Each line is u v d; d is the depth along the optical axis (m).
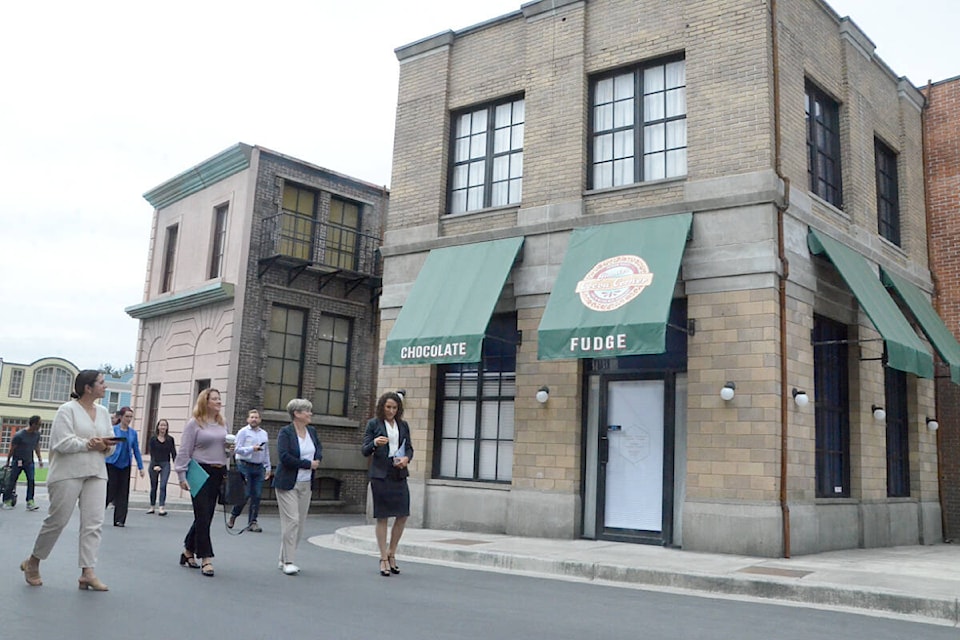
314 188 20.98
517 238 13.96
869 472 13.43
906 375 15.55
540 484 12.97
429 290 14.20
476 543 11.66
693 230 12.16
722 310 11.71
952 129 16.89
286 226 20.41
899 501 14.35
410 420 14.77
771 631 6.68
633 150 13.39
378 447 9.20
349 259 21.73
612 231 12.71
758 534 10.87
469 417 14.43
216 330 19.67
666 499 12.00
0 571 7.95
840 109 14.35
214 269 20.72
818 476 12.65
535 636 6.12
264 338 19.53
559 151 13.87
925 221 16.89
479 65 15.41
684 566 9.59
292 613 6.61
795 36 12.91
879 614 7.74
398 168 16.12
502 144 15.04
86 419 7.26
